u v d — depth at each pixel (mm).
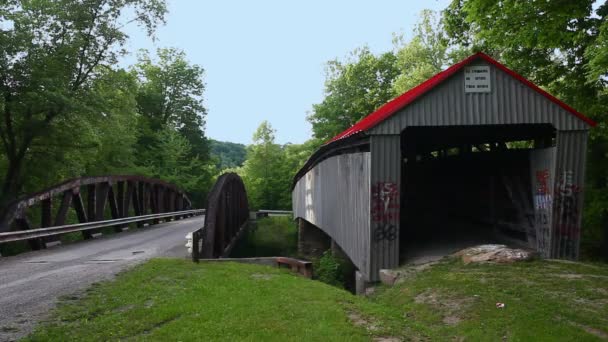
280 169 58000
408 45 37031
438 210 22016
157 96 50969
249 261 11836
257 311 6781
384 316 7273
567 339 6125
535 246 13188
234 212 22391
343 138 13727
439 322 7344
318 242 28516
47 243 14797
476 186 17812
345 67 43281
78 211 17359
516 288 8492
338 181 16250
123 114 33281
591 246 18625
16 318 6414
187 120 54812
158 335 5590
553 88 17750
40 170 24812
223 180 16656
